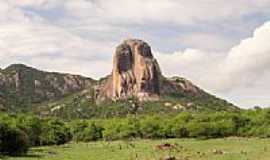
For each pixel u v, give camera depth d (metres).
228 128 190.75
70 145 174.38
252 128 187.75
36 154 118.94
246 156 94.94
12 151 120.38
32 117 171.88
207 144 142.88
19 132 121.88
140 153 111.81
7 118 154.50
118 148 139.38
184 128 199.50
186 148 124.94
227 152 106.69
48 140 179.00
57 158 104.75
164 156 100.06
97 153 118.56
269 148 116.31
